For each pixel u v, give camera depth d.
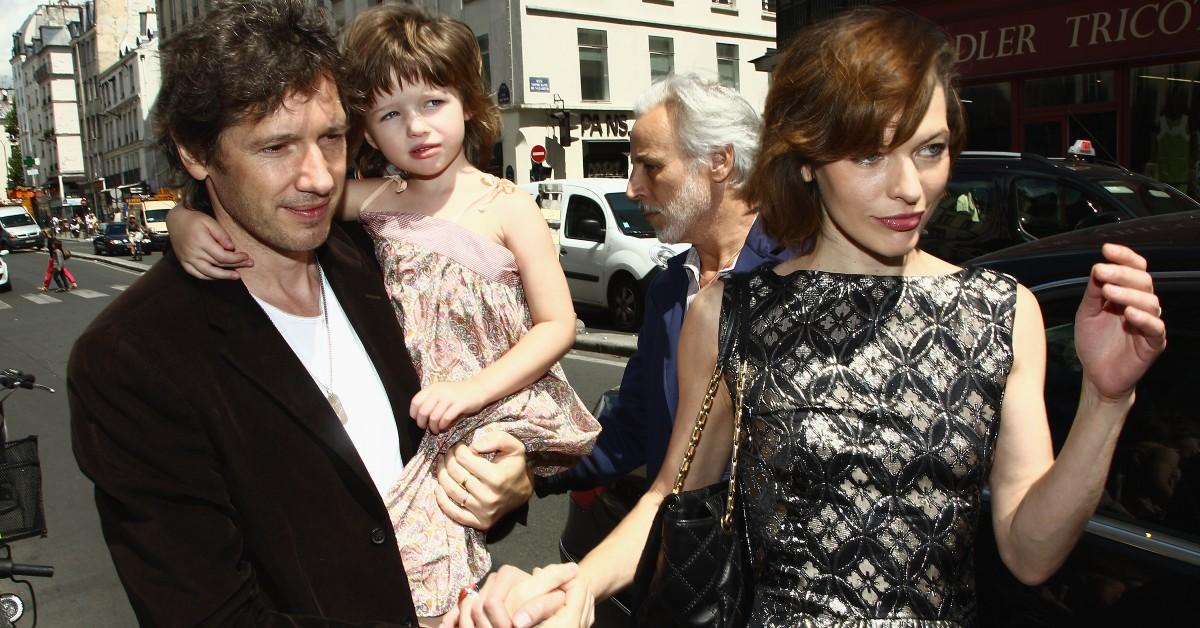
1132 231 2.00
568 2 20.58
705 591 1.27
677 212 1.97
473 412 1.55
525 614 1.20
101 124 67.69
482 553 1.63
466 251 1.72
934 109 1.19
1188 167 9.94
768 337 1.31
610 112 21.52
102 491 1.23
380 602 1.36
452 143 1.74
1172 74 9.95
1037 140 11.47
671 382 1.91
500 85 20.67
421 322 1.68
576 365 8.19
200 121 1.26
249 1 1.30
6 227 38.66
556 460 1.86
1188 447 1.68
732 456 1.32
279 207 1.31
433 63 1.70
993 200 6.10
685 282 2.02
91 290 21.50
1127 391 1.09
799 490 1.25
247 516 1.30
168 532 1.22
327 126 1.33
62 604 3.93
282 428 1.33
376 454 1.51
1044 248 2.09
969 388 1.22
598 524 2.67
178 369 1.26
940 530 1.21
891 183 1.21
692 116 1.90
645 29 22.06
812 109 1.23
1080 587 1.68
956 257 6.21
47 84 79.62
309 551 1.32
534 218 1.79
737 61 24.14
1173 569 1.59
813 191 1.36
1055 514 1.16
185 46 1.27
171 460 1.23
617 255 9.55
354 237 1.72
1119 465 1.76
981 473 1.23
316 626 1.24
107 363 1.22
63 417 7.74
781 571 1.27
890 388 1.23
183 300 1.30
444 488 1.54
